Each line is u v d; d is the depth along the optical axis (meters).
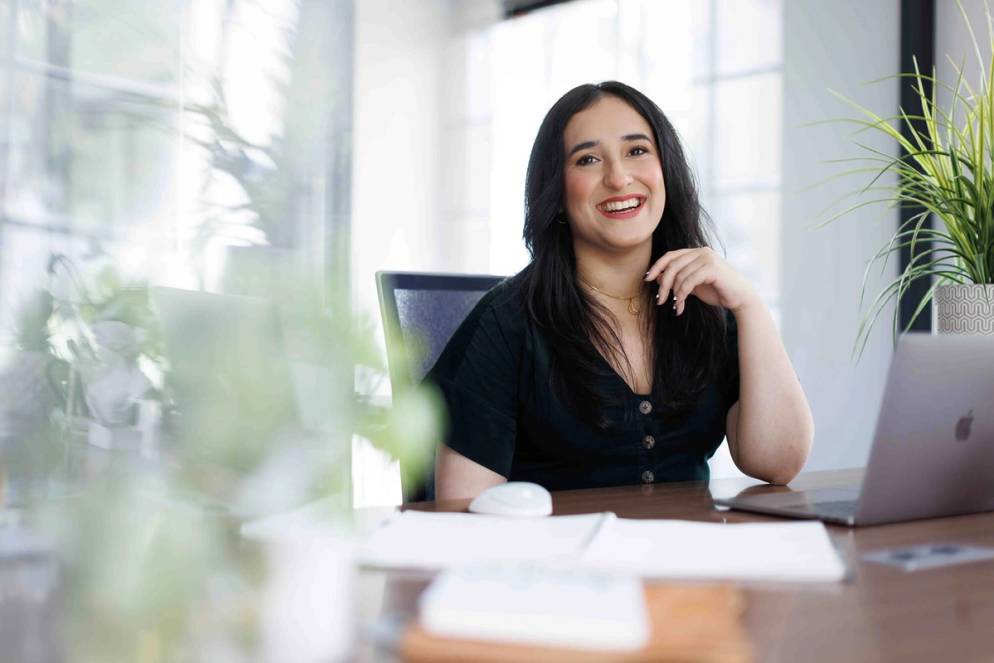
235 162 1.02
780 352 1.52
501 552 0.79
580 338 1.54
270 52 3.97
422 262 4.68
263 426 0.25
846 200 3.40
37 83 3.35
